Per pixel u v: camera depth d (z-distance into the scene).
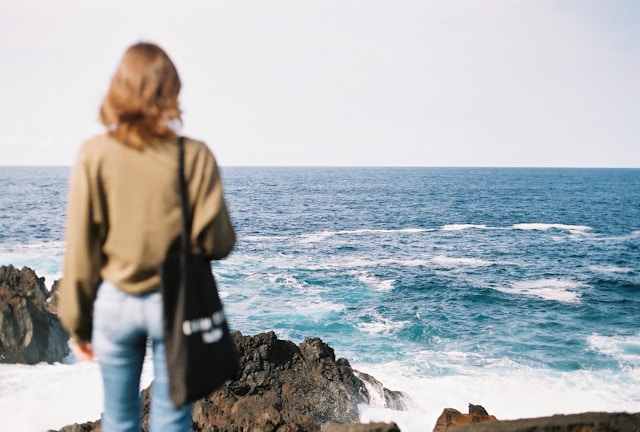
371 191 135.12
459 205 97.94
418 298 30.38
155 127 1.96
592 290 33.47
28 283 17.92
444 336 23.52
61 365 16.55
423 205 97.00
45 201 88.50
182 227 1.96
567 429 3.01
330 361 14.59
